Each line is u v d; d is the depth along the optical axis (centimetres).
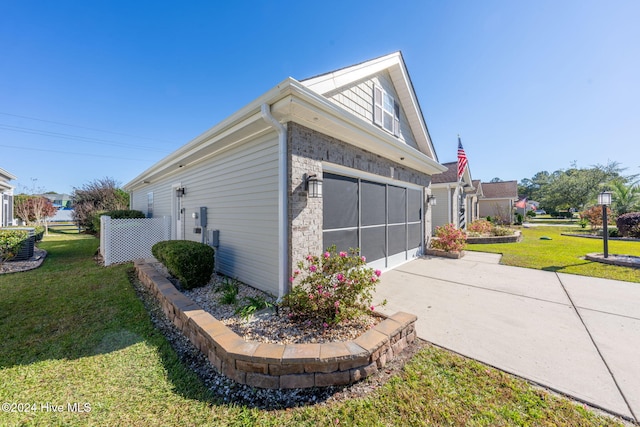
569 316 368
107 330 337
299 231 409
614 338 305
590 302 420
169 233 845
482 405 205
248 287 484
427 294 470
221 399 218
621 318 359
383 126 671
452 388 225
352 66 524
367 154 582
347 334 294
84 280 562
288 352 233
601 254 762
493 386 227
